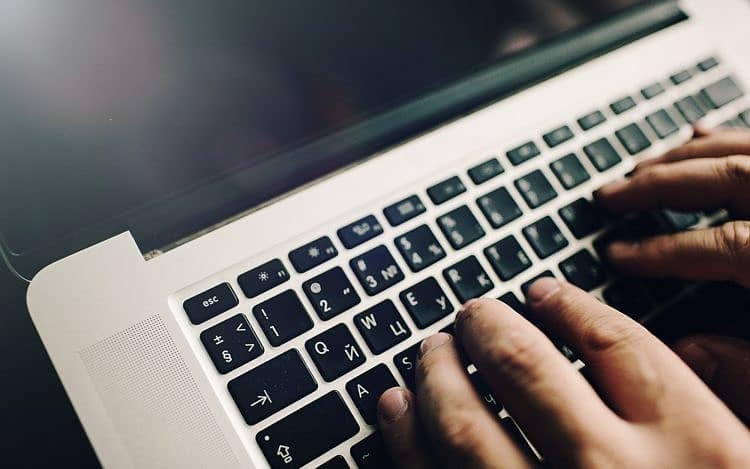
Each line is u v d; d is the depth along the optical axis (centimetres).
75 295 35
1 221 37
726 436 32
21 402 38
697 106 51
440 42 48
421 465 34
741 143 45
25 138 38
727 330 43
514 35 50
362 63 46
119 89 40
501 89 48
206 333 35
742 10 56
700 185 43
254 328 36
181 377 34
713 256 41
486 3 50
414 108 46
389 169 43
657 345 36
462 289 40
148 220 39
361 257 39
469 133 45
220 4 43
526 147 45
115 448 32
